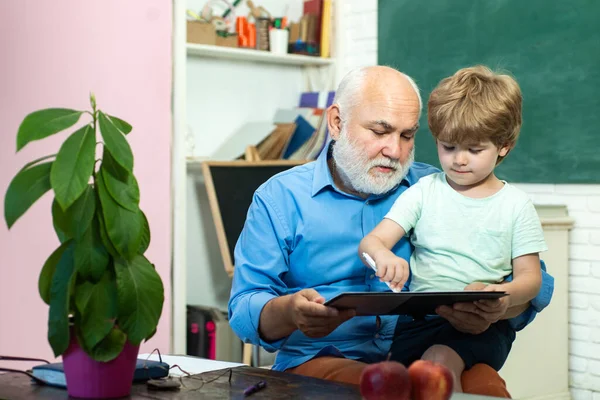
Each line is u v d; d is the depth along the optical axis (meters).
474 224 1.91
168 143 3.66
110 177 1.37
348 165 1.95
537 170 3.80
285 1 4.56
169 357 1.94
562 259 3.68
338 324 1.68
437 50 4.16
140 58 3.55
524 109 3.84
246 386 1.50
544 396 3.65
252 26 4.23
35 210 3.27
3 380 1.58
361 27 4.53
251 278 1.95
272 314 1.77
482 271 1.89
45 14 3.29
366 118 1.92
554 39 3.71
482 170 1.89
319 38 4.50
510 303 1.77
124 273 1.37
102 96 3.44
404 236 2.01
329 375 1.74
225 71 4.30
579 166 3.65
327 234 1.99
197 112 4.20
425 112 4.18
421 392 1.21
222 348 3.80
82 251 1.35
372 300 1.52
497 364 1.83
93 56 3.42
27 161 3.24
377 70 1.98
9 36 3.21
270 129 4.20
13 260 3.23
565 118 3.69
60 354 1.36
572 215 3.72
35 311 3.28
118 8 3.48
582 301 3.70
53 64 3.32
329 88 4.55
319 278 2.01
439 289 1.91
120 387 1.40
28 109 3.26
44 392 1.45
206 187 4.06
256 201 2.03
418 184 2.00
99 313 1.36
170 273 3.69
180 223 3.71
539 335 3.63
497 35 3.92
